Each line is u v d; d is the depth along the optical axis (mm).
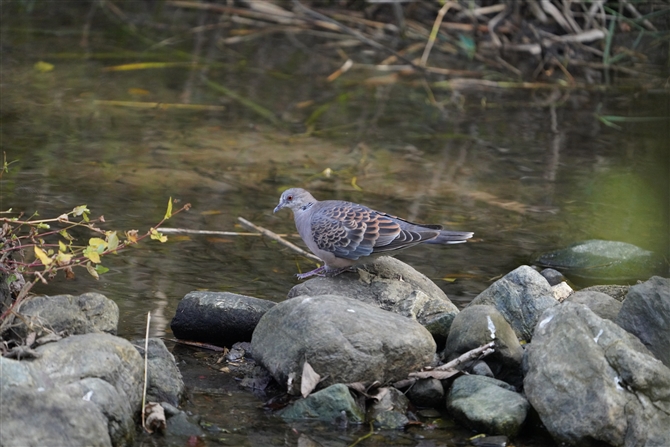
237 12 23562
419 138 16516
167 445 6969
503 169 15102
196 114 17062
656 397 7137
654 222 12922
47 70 19000
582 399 7164
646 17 20406
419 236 9164
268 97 18406
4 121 15711
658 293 8094
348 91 19094
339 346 7641
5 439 6078
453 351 8352
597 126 17609
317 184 13844
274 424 7406
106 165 14000
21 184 12797
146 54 20625
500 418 7387
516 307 9070
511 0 21359
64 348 7066
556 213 13219
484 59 21266
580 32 20891
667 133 17109
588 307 8164
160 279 10195
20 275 8492
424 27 22547
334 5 23641
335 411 7445
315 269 10289
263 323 8148
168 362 7836
